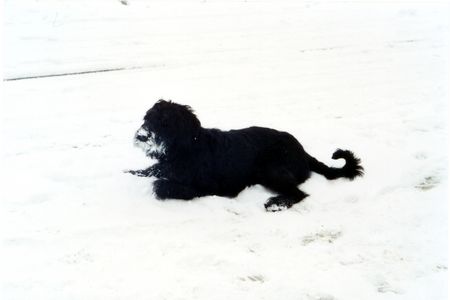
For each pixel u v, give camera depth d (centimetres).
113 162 616
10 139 655
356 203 556
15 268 412
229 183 553
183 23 1180
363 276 434
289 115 785
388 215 532
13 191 533
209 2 1377
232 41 1102
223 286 409
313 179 591
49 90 807
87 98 793
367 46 1138
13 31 1011
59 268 416
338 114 799
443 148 691
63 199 524
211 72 934
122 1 1269
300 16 1326
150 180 566
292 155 574
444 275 439
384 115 800
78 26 1080
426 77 980
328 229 502
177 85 866
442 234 499
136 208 516
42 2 1179
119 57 957
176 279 413
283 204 534
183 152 532
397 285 425
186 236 476
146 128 524
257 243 475
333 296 406
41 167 591
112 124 721
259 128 593
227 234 486
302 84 913
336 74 971
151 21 1168
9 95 777
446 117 801
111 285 400
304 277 427
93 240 459
